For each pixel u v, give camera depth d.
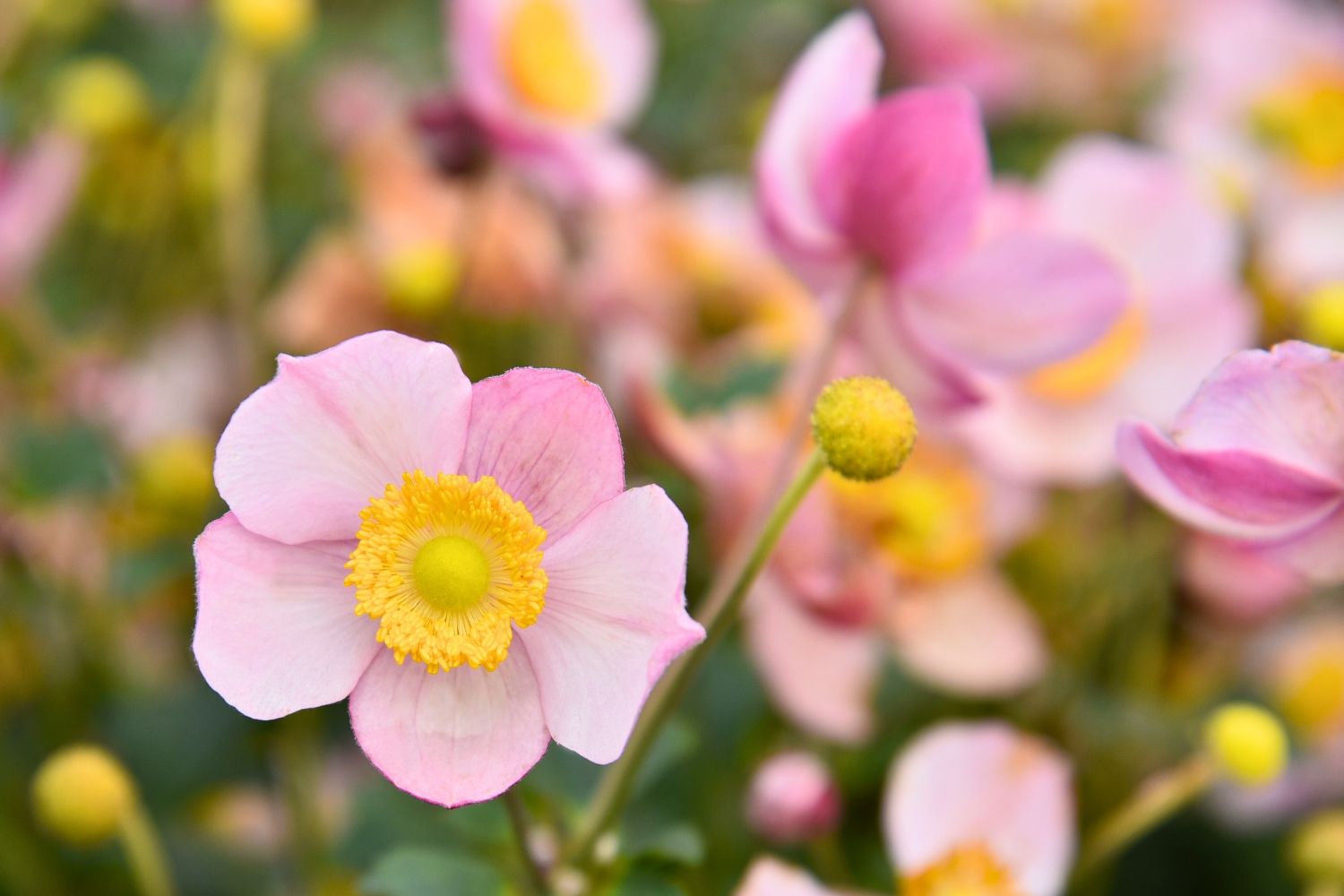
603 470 0.42
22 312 0.61
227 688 0.41
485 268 0.60
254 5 0.58
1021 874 0.49
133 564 0.55
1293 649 0.60
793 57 0.85
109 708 0.56
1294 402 0.42
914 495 0.54
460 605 0.42
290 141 0.77
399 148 0.64
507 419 0.42
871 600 0.51
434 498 0.42
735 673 0.54
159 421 0.63
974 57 0.80
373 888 0.45
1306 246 0.67
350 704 0.42
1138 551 0.57
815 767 0.51
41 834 0.55
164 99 0.72
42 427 0.56
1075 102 0.81
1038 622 0.58
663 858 0.46
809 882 0.47
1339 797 0.59
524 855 0.44
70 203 0.62
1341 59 0.72
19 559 0.56
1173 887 0.57
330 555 0.42
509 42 0.57
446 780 0.41
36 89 0.72
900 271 0.49
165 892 0.50
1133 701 0.57
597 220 0.64
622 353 0.56
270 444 0.41
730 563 0.47
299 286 0.61
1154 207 0.58
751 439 0.52
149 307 0.68
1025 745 0.50
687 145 0.79
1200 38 0.75
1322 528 0.43
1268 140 0.71
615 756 0.41
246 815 0.56
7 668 0.57
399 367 0.41
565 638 0.42
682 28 0.84
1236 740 0.50
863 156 0.48
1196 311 0.57
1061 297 0.49
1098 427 0.57
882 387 0.43
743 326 0.61
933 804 0.49
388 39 0.82
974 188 0.48
